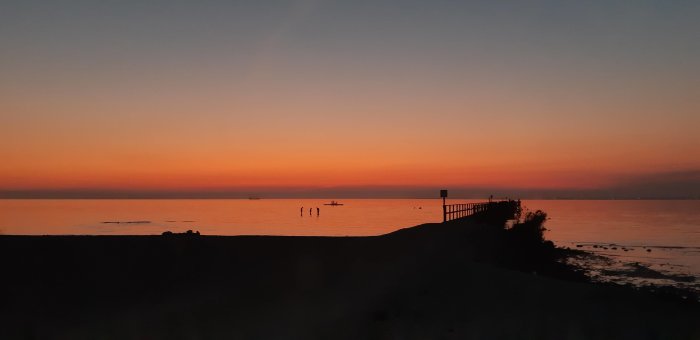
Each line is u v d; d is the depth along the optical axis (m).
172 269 18.48
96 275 17.64
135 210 192.88
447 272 18.80
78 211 175.75
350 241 25.34
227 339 11.72
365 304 14.64
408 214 152.12
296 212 171.50
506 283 17.38
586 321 13.67
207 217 132.75
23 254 19.92
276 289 16.17
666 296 24.03
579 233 99.50
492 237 37.84
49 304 14.64
